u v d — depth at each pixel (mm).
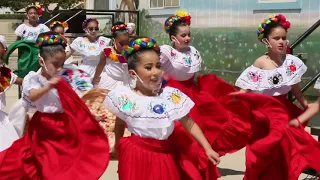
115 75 9625
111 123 8312
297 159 5883
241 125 6660
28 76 5684
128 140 5109
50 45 5660
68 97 5441
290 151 5910
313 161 5719
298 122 5438
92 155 5391
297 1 11266
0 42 6578
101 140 5418
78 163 5398
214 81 6957
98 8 19578
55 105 5633
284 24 6250
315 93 10508
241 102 6402
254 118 6016
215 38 13273
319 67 10812
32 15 14000
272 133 5773
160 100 5047
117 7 17922
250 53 12359
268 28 6250
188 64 6867
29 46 12594
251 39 12312
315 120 8336
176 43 6957
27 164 5688
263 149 5781
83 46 11133
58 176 5379
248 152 6027
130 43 5059
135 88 5168
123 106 5031
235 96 5992
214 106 6711
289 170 5848
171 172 5035
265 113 5871
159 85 5059
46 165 5477
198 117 6742
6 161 5664
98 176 5316
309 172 6668
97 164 5352
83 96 6562
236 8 12633
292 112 6312
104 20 19000
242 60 12570
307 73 10977
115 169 7895
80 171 5363
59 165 5457
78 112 5438
